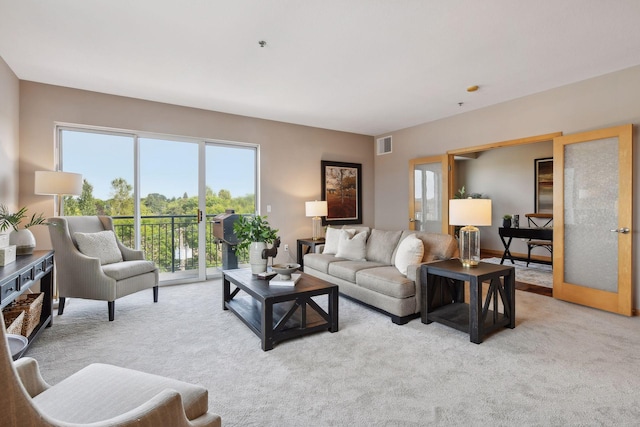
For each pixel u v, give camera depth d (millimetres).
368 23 2439
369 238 4070
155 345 2488
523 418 1632
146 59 3039
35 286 3557
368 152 6301
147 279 3457
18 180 3490
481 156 7527
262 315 2408
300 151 5480
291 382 1969
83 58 3021
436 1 2174
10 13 2301
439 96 4078
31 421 682
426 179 5336
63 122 3727
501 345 2480
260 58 3020
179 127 4422
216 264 4906
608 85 3350
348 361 2232
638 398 1797
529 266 5871
